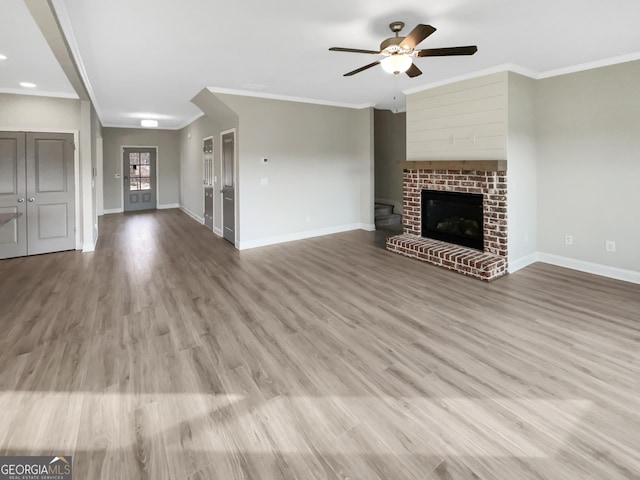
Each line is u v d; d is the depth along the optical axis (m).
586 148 4.23
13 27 2.94
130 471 1.60
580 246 4.42
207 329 3.00
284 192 6.23
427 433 1.82
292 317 3.24
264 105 5.82
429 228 5.39
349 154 7.05
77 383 2.25
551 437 1.78
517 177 4.41
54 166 5.38
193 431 1.85
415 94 5.28
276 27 3.05
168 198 10.87
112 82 4.92
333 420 1.93
